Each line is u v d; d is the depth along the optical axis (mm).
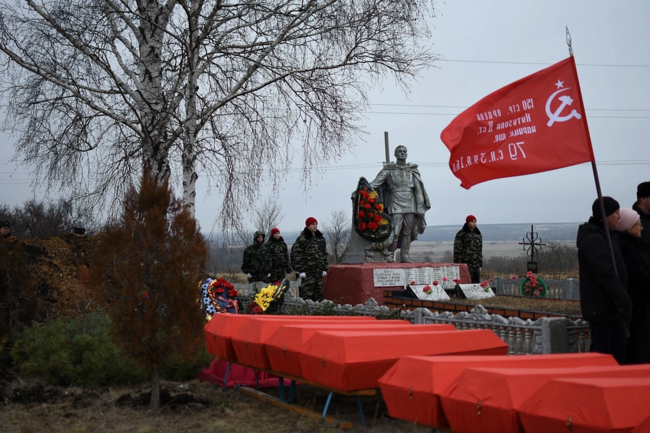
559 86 6547
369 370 5125
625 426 2979
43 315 9469
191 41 12211
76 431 5480
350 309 10125
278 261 14797
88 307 9219
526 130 6688
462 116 7074
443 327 6172
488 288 13812
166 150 12375
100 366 7363
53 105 12695
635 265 6355
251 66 13500
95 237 12086
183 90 13023
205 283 9758
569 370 3885
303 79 13141
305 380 5734
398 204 15625
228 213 12836
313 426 5543
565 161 6453
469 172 7016
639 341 6430
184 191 12492
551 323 6891
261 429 5586
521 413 3451
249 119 13109
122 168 12781
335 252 41594
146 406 6418
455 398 3850
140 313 6168
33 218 33438
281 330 6121
